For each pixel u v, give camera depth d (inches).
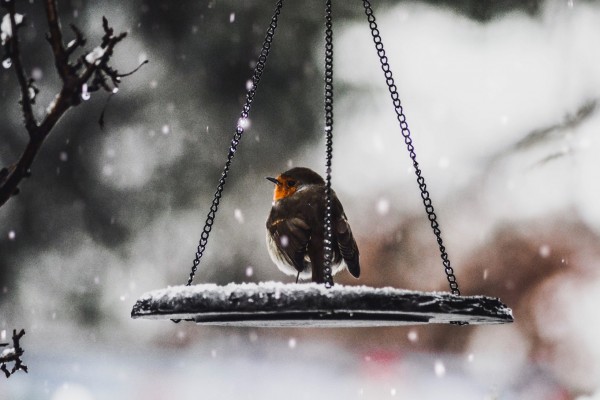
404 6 601.9
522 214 666.8
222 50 591.2
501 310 191.5
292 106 593.9
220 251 627.5
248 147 596.4
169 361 662.5
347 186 652.1
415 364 711.7
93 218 611.2
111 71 153.1
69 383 606.5
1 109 592.1
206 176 602.2
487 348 803.4
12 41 144.9
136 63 596.4
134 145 604.7
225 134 595.2
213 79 592.4
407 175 651.5
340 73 598.9
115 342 663.8
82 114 604.7
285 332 824.3
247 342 808.9
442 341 817.5
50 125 147.3
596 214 657.0
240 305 175.0
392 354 724.7
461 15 604.7
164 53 595.2
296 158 605.0
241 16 591.2
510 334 785.6
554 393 734.5
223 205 610.2
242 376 672.4
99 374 622.5
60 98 148.1
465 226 681.6
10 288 618.8
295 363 709.9
